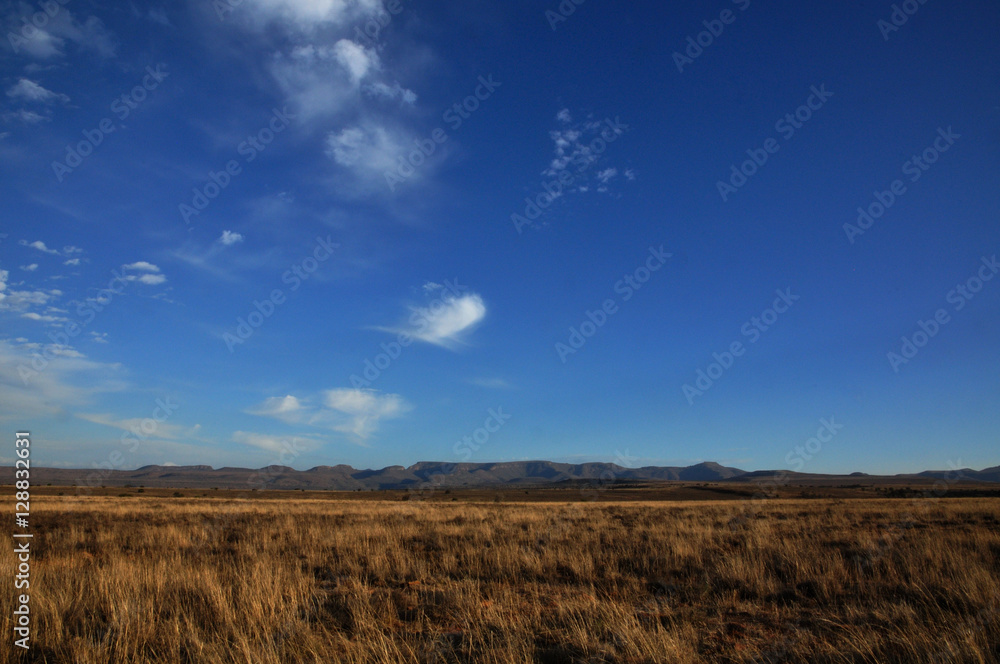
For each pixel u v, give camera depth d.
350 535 17.08
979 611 7.50
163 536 17.31
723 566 11.54
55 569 10.17
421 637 7.06
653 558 13.34
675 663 6.04
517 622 7.46
